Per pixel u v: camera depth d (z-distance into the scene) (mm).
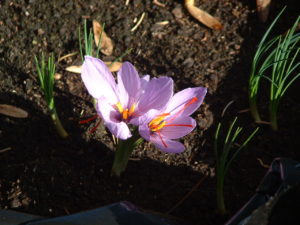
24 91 498
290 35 461
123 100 393
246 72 521
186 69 520
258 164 463
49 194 433
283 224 339
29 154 457
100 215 382
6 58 517
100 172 450
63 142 467
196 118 487
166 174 454
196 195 443
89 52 459
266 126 486
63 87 503
